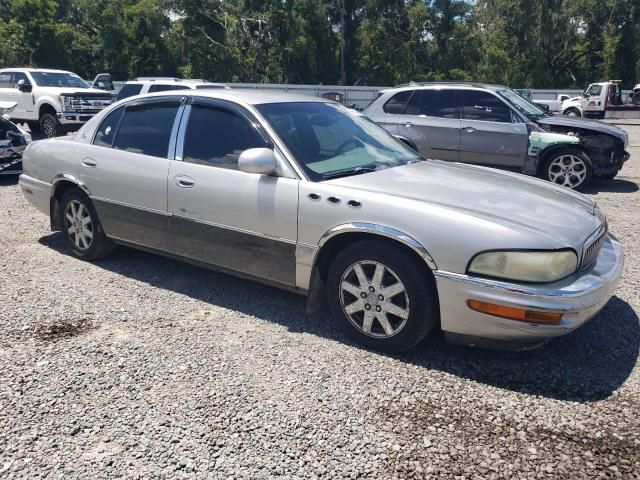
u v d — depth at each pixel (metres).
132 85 14.23
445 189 3.80
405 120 9.76
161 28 42.78
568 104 30.42
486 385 3.33
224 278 5.03
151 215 4.67
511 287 3.18
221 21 41.66
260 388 3.27
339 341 3.87
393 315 3.61
